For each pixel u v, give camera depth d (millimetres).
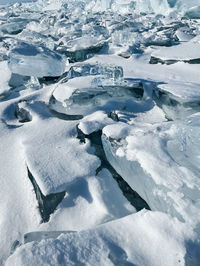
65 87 6496
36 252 2418
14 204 4273
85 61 11312
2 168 4969
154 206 3275
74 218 3762
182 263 2234
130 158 3756
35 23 27766
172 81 7336
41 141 5207
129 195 3855
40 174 4125
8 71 10625
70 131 5551
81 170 4262
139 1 56844
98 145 4867
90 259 2369
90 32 19984
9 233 3896
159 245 2436
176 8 49094
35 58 9273
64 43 14789
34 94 7461
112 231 2674
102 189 3961
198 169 3178
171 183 3025
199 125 3840
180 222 2605
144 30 21516
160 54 10375
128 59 11445
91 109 6203
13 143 5547
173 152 3562
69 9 61344
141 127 4590
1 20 34125
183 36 16094
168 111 5910
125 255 2418
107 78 6781
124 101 6453
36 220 3967
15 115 6891
